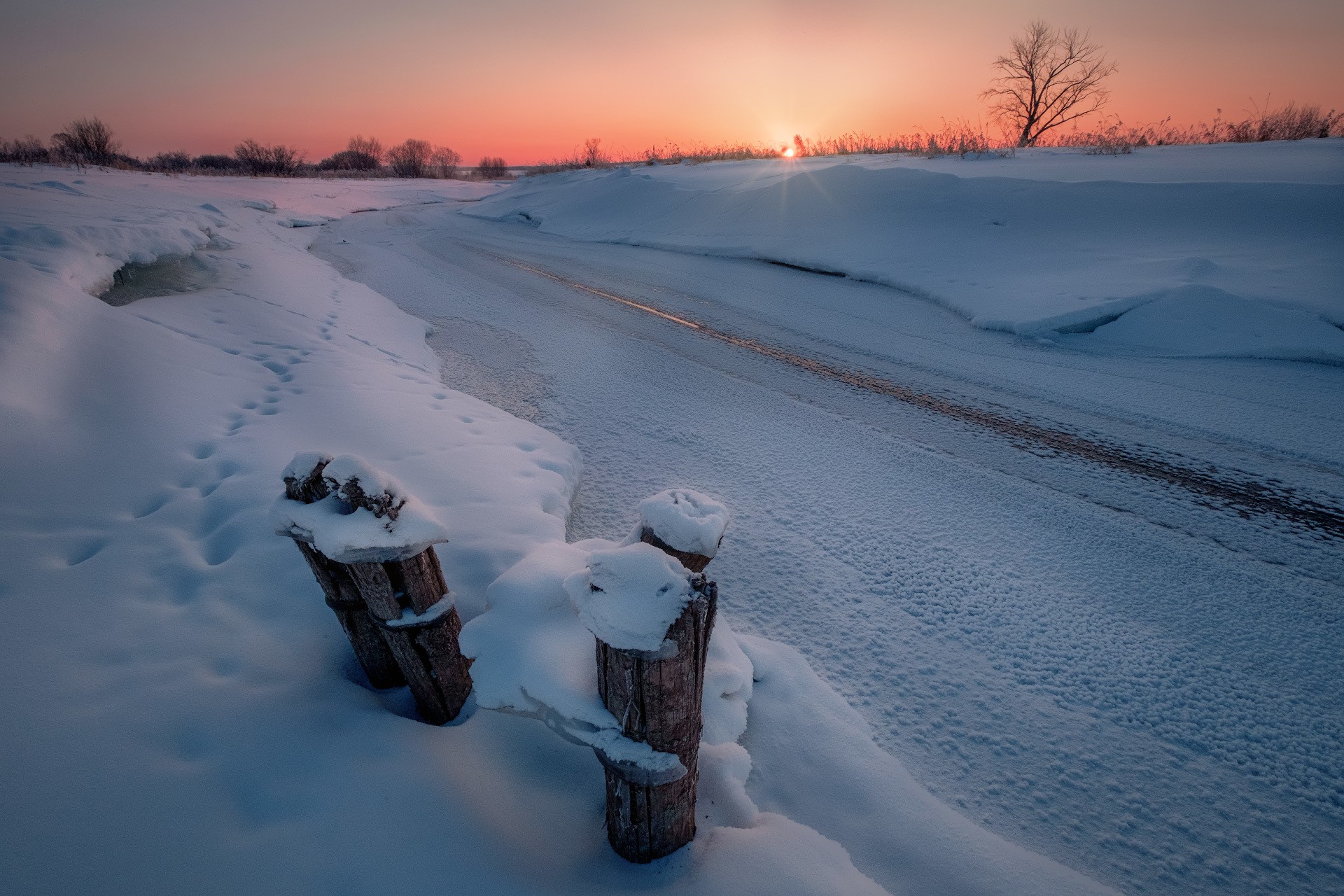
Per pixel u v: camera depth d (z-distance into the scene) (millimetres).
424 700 2291
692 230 15883
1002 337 7715
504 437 4895
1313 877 2207
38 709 2100
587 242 17234
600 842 2006
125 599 2680
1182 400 5824
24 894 1587
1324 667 3053
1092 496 4535
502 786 2115
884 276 10352
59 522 3049
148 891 1626
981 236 10781
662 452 5316
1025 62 26891
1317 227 8227
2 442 3279
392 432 4609
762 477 4902
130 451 3719
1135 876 2209
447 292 11312
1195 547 3943
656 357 7691
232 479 3629
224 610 2701
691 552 1970
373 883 1714
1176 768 2602
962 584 3705
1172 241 9086
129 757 1981
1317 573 3678
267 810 1871
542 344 8289
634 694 1604
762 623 3414
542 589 2250
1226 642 3225
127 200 13906
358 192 35719
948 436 5480
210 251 9375
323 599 2854
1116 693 2953
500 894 1744
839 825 2287
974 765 2621
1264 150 13531
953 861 2168
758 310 9500
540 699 1822
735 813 2188
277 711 2219
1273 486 4508
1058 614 3451
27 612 2492
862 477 4883
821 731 2682
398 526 1914
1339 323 6426
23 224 6664
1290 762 2609
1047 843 2318
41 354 3996
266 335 6520
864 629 3373
